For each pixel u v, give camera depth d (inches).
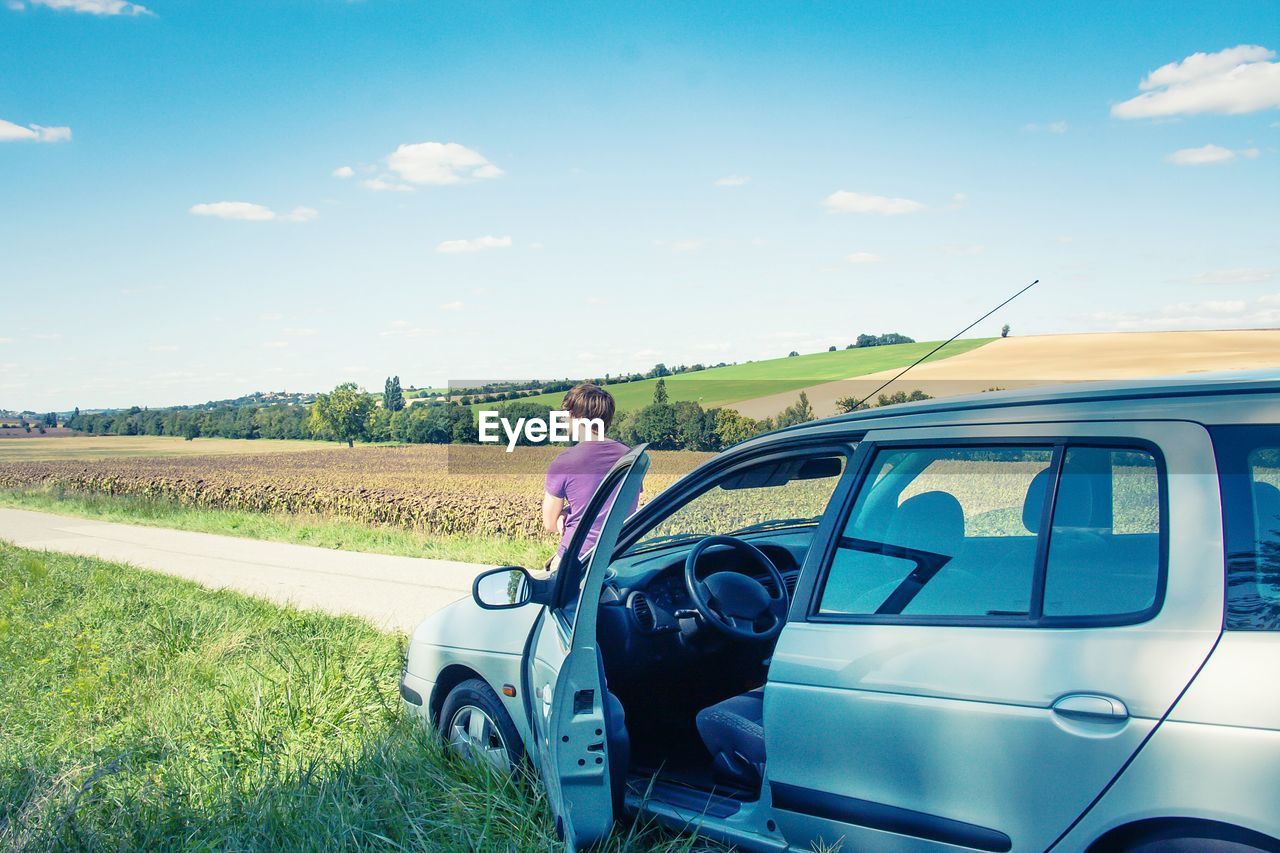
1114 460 93.8
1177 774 82.4
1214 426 88.7
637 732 158.1
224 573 539.8
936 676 99.0
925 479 108.0
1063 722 89.4
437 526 797.2
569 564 142.0
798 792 111.5
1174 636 85.1
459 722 168.2
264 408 5167.3
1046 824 90.5
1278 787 77.5
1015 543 99.8
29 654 307.3
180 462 2810.0
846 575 112.1
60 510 1379.2
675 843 124.5
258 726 199.5
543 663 137.3
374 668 244.8
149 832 151.3
